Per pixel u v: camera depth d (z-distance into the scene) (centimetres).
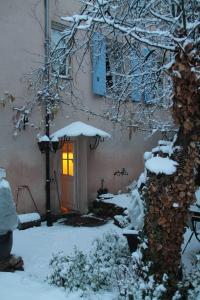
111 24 457
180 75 408
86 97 991
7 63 848
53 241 740
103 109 1023
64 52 599
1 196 560
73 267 490
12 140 857
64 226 867
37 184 902
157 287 405
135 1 513
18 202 866
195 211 552
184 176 418
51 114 885
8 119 851
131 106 840
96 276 468
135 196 579
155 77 641
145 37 487
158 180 421
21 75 869
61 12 952
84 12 527
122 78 704
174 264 424
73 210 998
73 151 1002
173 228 421
